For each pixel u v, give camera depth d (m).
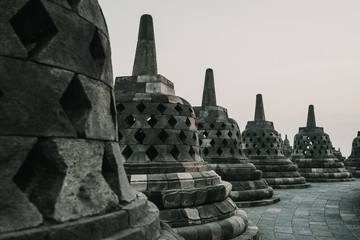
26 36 3.18
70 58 2.99
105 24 3.79
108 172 3.69
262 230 9.74
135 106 8.25
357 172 30.08
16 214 2.40
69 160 2.84
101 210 3.05
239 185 13.96
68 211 2.72
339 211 12.70
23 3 2.69
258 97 22.83
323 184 23.58
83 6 3.27
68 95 3.23
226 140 14.59
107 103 3.58
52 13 2.88
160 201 7.23
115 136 3.78
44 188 2.80
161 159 8.00
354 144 32.38
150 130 8.16
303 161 26.73
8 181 2.41
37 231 2.39
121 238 2.93
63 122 2.84
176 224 7.16
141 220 3.57
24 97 2.58
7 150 2.44
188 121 8.75
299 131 28.52
